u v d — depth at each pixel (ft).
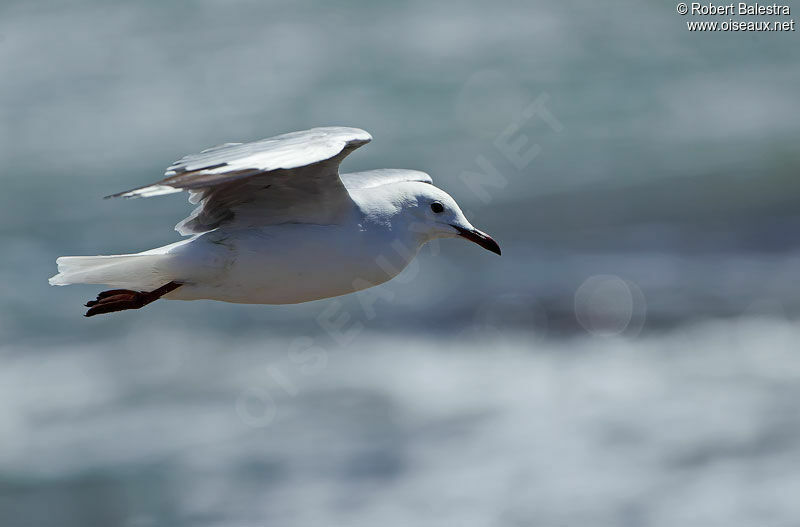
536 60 96.43
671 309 54.80
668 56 97.55
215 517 39.32
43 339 54.75
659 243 63.98
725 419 42.98
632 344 51.29
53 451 44.80
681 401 44.96
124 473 42.16
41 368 51.52
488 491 39.11
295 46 98.17
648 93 90.53
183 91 91.50
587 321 54.29
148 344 53.52
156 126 85.76
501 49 98.48
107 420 46.37
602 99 88.89
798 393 44.83
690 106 89.25
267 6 108.27
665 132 84.07
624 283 58.18
